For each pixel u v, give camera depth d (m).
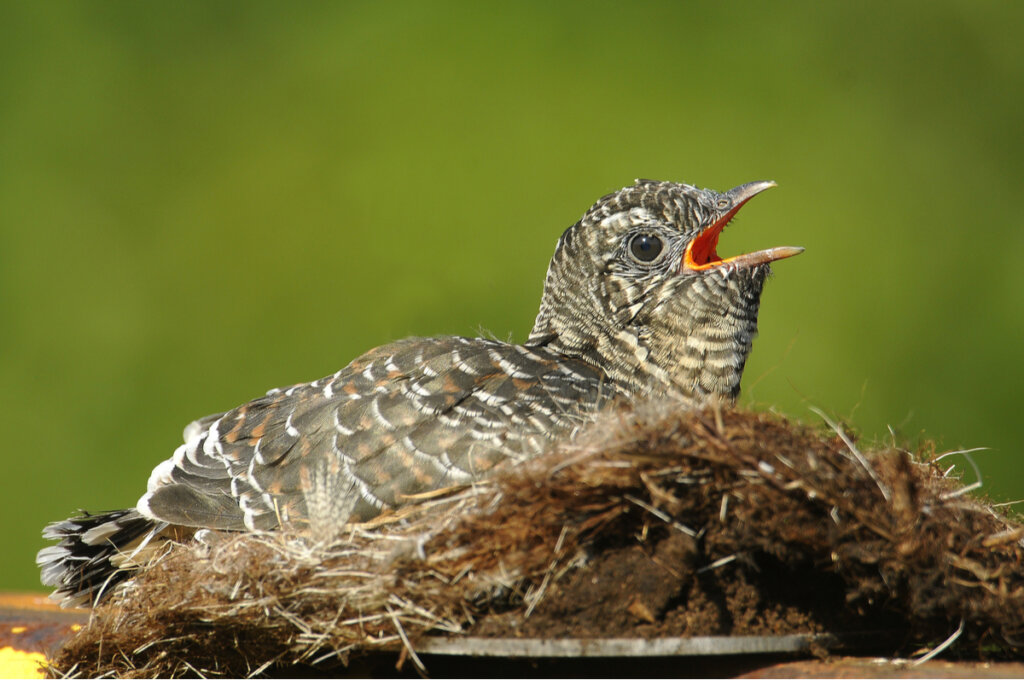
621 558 3.15
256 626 3.17
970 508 3.16
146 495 3.21
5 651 3.22
